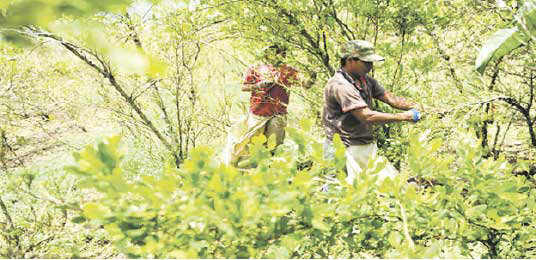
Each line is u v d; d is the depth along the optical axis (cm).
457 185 155
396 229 150
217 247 130
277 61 375
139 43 363
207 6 378
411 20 350
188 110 464
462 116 311
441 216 142
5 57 353
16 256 234
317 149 144
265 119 402
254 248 129
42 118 439
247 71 399
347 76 282
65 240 273
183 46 402
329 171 149
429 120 299
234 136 418
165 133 473
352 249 160
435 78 380
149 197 112
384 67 360
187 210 109
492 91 336
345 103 273
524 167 172
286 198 113
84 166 105
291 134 145
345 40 368
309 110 404
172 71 417
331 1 346
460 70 355
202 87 473
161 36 413
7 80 387
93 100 470
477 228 154
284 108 408
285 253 121
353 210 141
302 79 382
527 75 359
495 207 149
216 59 473
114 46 50
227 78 482
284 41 357
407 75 371
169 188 116
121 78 434
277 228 129
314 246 161
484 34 351
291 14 357
